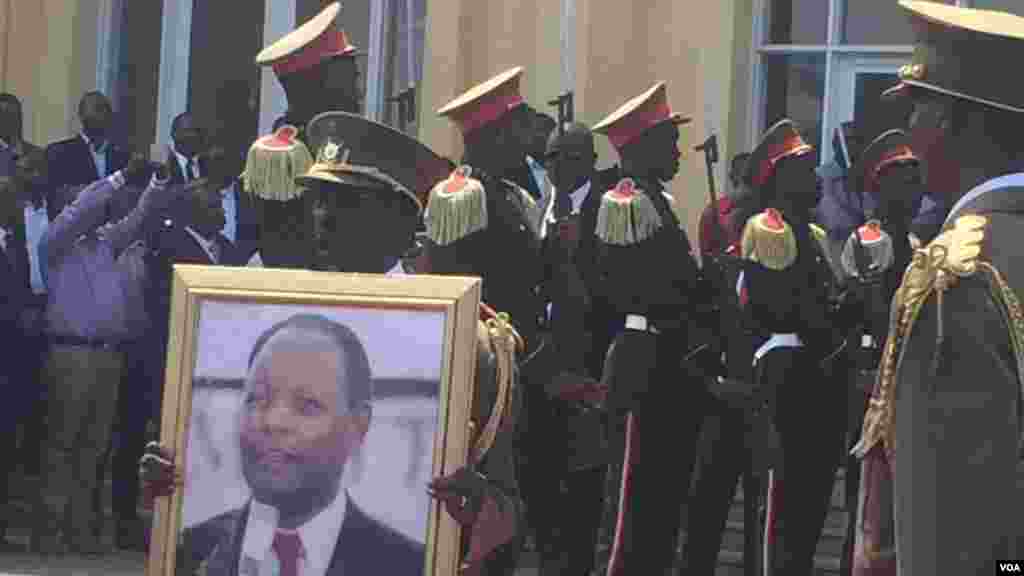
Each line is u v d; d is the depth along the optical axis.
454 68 17.59
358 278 6.85
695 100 17.11
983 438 4.82
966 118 5.32
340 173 7.00
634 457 11.93
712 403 12.22
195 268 6.95
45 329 15.46
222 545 6.81
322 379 6.80
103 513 16.22
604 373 11.89
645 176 11.98
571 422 11.63
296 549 6.76
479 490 6.68
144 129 19.20
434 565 6.67
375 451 6.76
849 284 12.62
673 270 11.88
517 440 11.58
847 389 12.49
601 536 13.34
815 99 17.42
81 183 16.81
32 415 16.14
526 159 12.46
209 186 15.20
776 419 12.40
